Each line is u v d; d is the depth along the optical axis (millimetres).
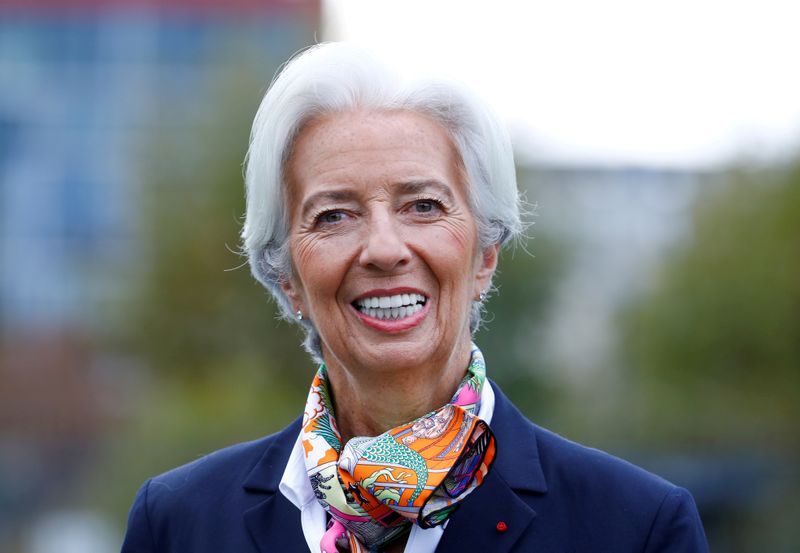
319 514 3354
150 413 23953
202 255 25234
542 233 22953
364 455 3205
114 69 62125
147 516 3566
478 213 3373
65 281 61375
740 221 26484
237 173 25469
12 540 45375
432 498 3162
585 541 3186
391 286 3197
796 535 24984
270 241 3500
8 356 50062
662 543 3154
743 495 26031
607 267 39688
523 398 23250
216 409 22922
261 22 28594
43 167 62500
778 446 26047
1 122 63938
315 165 3281
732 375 26156
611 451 27109
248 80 25938
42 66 62656
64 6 62219
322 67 3287
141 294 25625
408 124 3262
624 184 54625
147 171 26203
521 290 22500
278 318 3986
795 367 25703
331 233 3264
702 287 26438
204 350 25234
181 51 61094
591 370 30062
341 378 3471
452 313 3268
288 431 3617
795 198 25703
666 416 26750
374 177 3215
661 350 27141
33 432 48688
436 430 3219
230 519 3455
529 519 3215
